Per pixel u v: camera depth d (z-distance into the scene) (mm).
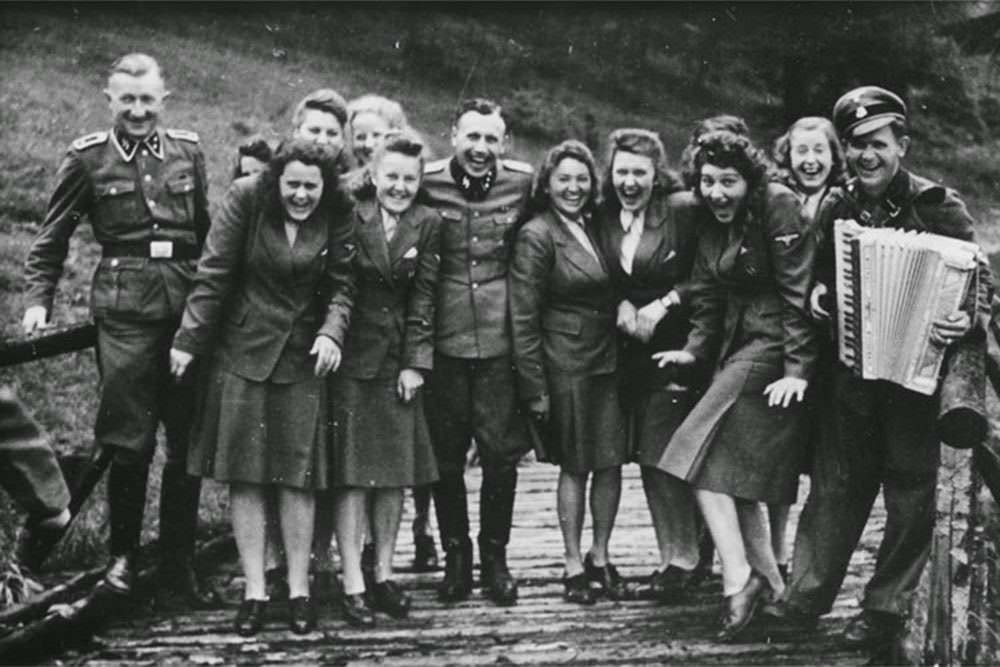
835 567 5070
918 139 11555
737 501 5281
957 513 4465
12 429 3803
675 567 5625
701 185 5242
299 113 5641
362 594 5363
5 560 5641
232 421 5160
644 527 7133
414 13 15484
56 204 5527
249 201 5191
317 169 5148
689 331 5504
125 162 5496
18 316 9781
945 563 4465
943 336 4578
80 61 13789
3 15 14305
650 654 4965
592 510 5734
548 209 5586
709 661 4895
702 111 13883
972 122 11523
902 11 12047
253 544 5270
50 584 5863
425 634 5219
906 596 4910
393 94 14812
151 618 5473
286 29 15156
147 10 14914
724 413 5145
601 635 5199
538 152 14461
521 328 5496
